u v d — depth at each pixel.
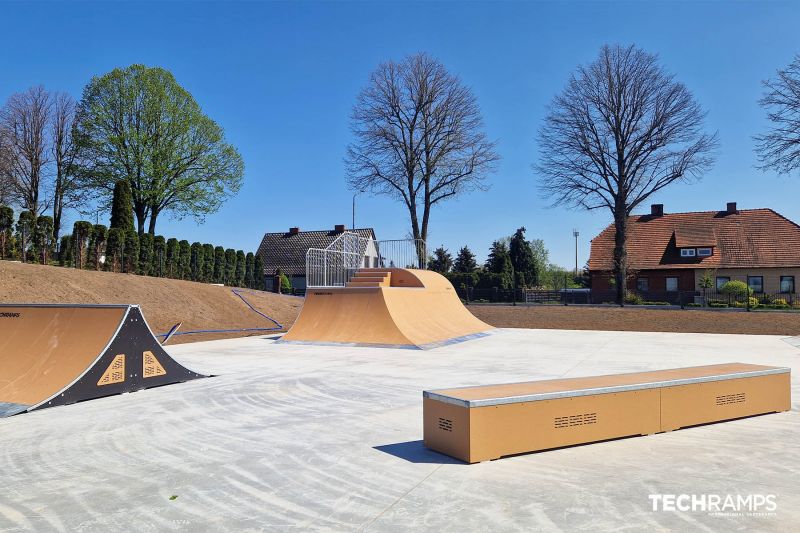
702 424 6.29
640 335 18.86
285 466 4.79
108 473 4.64
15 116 37.66
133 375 8.36
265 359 12.16
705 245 39.12
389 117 35.69
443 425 5.11
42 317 8.97
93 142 33.28
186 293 20.41
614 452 5.18
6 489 4.28
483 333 19.09
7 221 18.06
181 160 35.75
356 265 24.75
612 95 33.06
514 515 3.67
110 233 21.48
